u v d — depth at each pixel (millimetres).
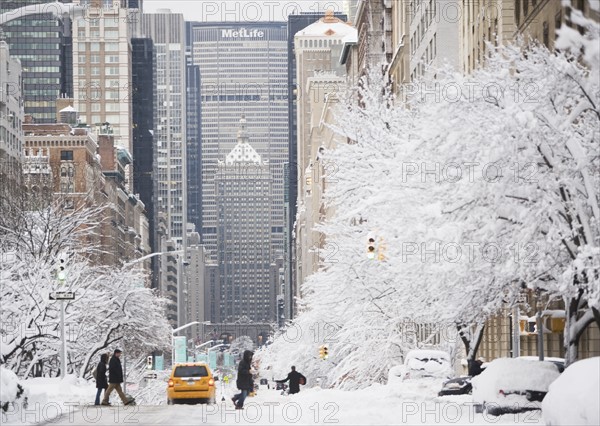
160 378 159875
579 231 44906
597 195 44250
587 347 71500
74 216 108250
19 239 97500
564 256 45812
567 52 46875
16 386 41375
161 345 119750
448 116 45781
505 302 52969
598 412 28672
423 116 54562
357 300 73562
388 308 75938
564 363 48719
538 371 41188
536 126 42906
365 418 40969
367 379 81125
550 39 75500
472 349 67000
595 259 40000
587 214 44844
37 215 100062
